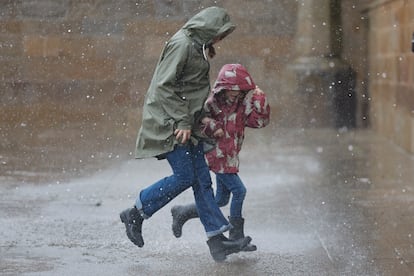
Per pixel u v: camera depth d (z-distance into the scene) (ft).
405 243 61.67
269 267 54.95
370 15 146.51
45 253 58.95
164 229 67.10
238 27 156.46
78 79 157.58
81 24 157.28
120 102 157.38
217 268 54.85
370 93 148.15
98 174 99.76
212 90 57.67
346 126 149.59
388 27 130.62
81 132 149.48
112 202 80.23
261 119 57.88
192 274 53.36
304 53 152.87
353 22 151.84
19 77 156.97
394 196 82.02
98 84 157.28
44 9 157.07
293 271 53.98
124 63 157.48
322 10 151.84
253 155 116.98
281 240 63.00
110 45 157.48
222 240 56.75
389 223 69.00
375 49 142.82
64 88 157.48
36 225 68.54
